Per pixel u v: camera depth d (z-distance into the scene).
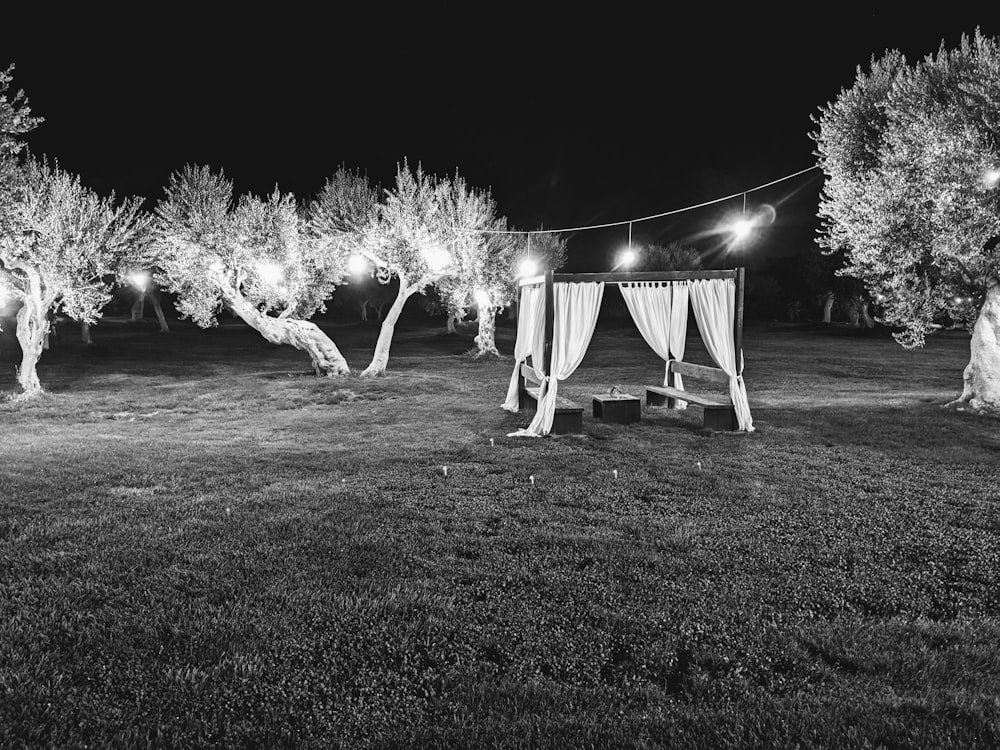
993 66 11.99
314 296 22.88
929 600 4.91
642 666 4.00
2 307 18.22
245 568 5.44
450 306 31.64
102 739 3.29
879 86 14.03
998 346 14.14
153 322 54.47
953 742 3.26
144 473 9.01
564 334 12.48
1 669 3.88
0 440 12.38
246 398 18.38
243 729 3.37
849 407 15.38
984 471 9.05
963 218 11.98
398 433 12.92
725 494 7.88
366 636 4.34
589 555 5.82
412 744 3.28
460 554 5.90
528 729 3.38
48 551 5.77
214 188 19.48
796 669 3.99
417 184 22.59
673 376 15.85
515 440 11.74
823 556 5.77
